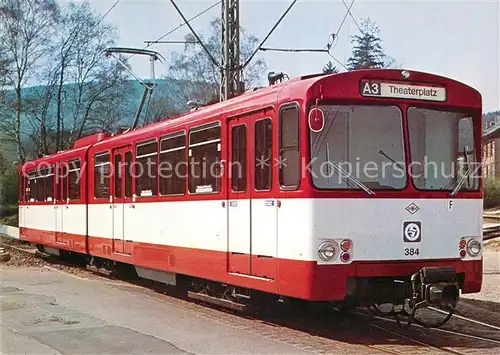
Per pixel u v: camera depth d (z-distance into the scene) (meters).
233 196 11.33
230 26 20.28
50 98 43.78
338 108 9.75
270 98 10.41
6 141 43.84
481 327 11.20
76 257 22.05
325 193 9.57
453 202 10.20
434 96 10.26
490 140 52.34
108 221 16.95
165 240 13.81
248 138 10.97
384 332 10.59
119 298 14.34
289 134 9.96
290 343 9.74
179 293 15.22
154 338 9.97
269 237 10.35
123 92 44.75
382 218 9.77
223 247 11.61
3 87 42.62
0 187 47.81
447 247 10.12
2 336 10.16
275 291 10.18
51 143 45.09
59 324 11.16
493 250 25.23
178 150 13.34
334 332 10.57
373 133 9.88
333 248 9.53
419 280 9.71
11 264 21.64
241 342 9.76
